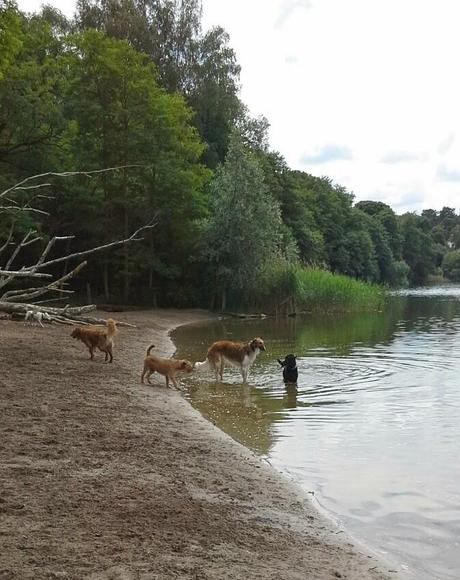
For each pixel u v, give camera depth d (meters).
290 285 37.00
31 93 30.70
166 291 37.81
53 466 6.43
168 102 35.72
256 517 5.54
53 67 32.62
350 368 14.92
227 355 13.34
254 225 35.84
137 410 9.61
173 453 7.37
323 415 9.90
